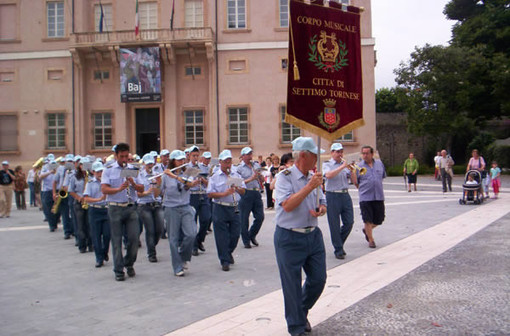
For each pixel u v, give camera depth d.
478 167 17.81
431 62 34.94
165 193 7.79
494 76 32.44
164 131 30.44
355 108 6.00
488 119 38.84
